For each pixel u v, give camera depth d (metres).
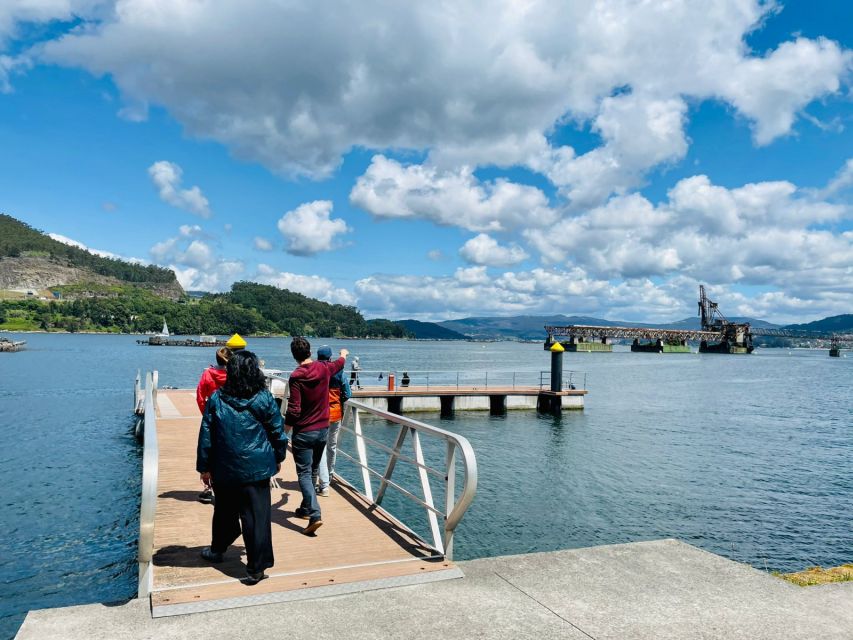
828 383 70.44
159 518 6.33
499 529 13.73
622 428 29.70
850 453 23.92
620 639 3.62
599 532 13.72
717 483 18.58
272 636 3.55
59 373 63.72
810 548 13.06
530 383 53.44
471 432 27.64
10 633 9.08
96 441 24.88
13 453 22.28
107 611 3.89
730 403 43.56
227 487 4.52
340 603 4.11
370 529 6.06
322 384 6.17
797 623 3.94
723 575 4.78
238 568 4.82
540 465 20.66
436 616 3.90
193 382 53.22
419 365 89.88
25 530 13.66
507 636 3.62
